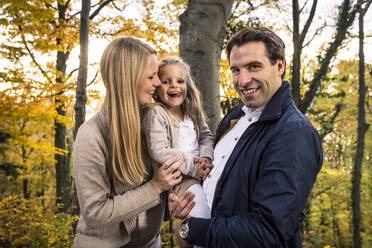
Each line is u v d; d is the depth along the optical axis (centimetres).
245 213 108
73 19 690
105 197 126
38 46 629
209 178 152
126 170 130
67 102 590
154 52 140
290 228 99
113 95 128
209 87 260
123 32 713
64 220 597
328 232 1680
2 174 1462
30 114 558
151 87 137
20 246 521
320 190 1670
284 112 122
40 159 884
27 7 542
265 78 125
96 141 125
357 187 993
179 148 170
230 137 152
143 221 142
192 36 262
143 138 152
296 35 467
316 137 112
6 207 634
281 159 105
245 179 117
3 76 530
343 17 459
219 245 106
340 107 1288
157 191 132
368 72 1248
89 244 136
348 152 1731
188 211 126
